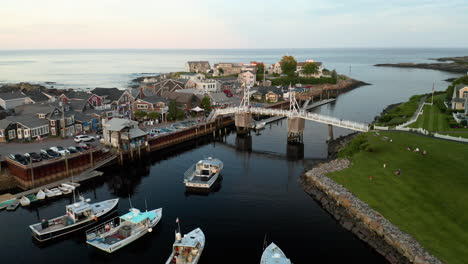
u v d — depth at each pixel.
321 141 92.25
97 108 104.88
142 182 63.66
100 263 39.22
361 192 51.09
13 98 105.25
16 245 42.53
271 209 51.59
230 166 72.50
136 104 113.12
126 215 44.59
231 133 104.88
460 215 41.66
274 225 46.84
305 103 150.50
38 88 171.62
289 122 90.00
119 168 71.19
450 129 75.31
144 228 44.41
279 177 65.19
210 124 102.62
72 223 45.44
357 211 46.66
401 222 42.59
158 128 92.81
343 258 39.16
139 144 76.75
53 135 81.06
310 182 59.97
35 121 79.38
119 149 71.94
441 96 124.12
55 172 61.66
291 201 54.25
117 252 41.16
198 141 95.06
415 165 55.97
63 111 81.12
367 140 70.75
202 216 49.69
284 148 86.62
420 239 39.03
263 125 110.50
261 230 45.59
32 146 71.94
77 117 86.62
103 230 43.94
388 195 49.06
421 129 72.25
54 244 42.94
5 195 55.12
